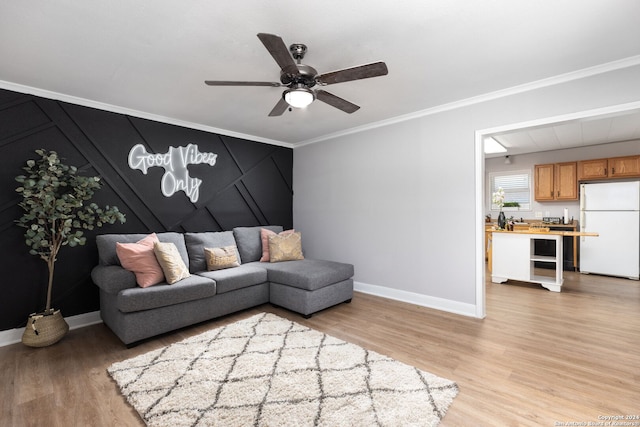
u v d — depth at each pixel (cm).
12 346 268
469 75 273
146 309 267
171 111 361
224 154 446
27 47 219
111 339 281
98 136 330
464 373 218
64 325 277
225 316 340
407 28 200
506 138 537
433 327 303
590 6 179
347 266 380
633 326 306
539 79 282
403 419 169
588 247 554
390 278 405
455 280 347
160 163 378
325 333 289
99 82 279
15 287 281
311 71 204
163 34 205
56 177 272
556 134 509
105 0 170
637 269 509
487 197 719
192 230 409
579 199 598
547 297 408
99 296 325
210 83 210
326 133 471
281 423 166
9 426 166
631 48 228
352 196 448
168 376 212
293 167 545
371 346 261
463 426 165
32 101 291
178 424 166
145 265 286
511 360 237
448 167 351
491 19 191
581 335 284
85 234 320
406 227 388
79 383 207
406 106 354
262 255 434
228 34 206
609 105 254
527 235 462
